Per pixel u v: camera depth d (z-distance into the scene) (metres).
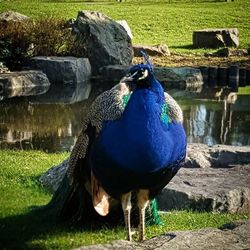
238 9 32.03
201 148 8.29
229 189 7.07
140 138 5.04
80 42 19.98
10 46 18.95
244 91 17.83
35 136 11.98
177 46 24.38
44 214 6.42
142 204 5.61
